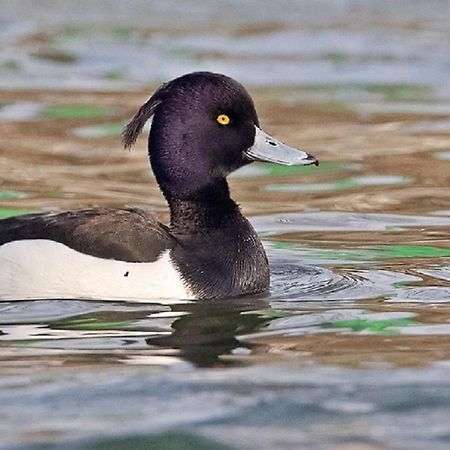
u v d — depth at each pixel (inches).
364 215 598.5
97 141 744.3
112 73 930.1
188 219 471.8
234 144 474.9
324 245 543.2
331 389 351.6
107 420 329.4
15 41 1023.6
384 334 407.5
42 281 442.9
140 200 627.2
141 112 479.5
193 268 452.4
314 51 988.6
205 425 326.3
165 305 440.5
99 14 1120.8
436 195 635.5
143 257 447.5
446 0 1151.6
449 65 942.4
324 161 704.4
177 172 474.6
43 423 327.6
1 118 791.7
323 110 816.9
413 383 355.9
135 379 359.3
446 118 799.1
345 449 311.7
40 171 677.9
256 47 1003.3
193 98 474.6
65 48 1000.9
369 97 855.7
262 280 469.4
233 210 475.5
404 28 1055.6
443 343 395.9
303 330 412.8
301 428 324.8
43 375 363.6
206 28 1066.7
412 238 555.2
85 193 635.5
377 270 499.8
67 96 855.1
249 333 410.0
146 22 1090.1
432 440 317.4
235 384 355.6
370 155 714.8
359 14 1107.3
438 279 485.1
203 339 401.4
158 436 318.7
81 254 444.8
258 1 1167.6
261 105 826.2
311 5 1145.4
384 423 326.3
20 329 410.6
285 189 655.1
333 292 465.7
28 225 456.4
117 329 410.9
